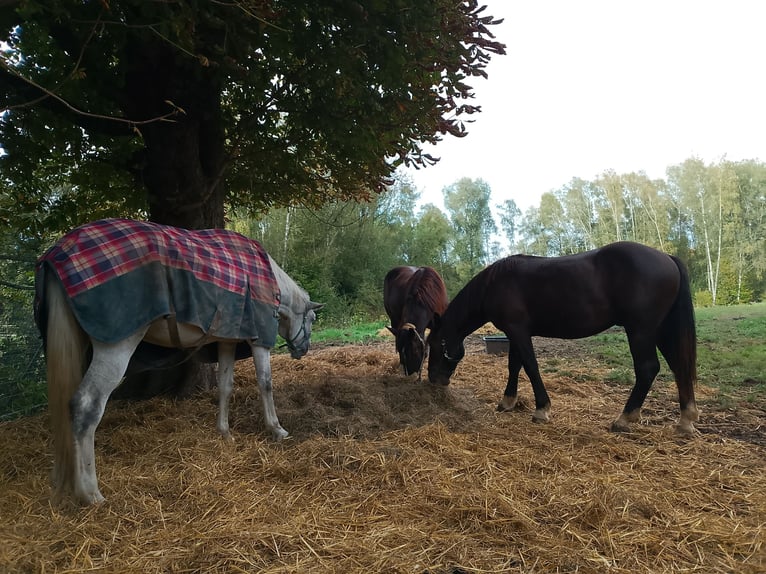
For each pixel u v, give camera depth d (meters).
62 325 2.88
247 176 6.86
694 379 4.38
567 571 2.31
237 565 2.30
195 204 5.55
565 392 6.18
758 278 38.56
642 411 5.21
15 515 2.71
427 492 3.08
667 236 43.19
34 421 4.69
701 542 2.55
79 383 2.93
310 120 5.41
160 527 2.66
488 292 5.09
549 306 4.69
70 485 2.85
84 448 2.87
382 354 8.91
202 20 3.84
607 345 10.49
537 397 4.84
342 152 6.19
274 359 8.79
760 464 3.65
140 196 6.86
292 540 2.51
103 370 2.96
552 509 2.88
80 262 2.94
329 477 3.33
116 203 7.75
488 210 45.47
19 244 7.07
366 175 7.56
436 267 35.75
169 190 5.43
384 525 2.70
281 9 4.08
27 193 6.48
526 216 55.09
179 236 3.56
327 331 16.97
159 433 4.14
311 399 5.11
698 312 18.55
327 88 4.97
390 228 30.92
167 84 5.10
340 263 25.00
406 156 7.09
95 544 2.47
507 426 4.56
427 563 2.34
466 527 2.69
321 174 8.02
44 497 2.90
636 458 3.72
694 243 43.22
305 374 7.06
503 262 5.08
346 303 23.78
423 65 4.92
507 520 2.71
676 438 4.24
